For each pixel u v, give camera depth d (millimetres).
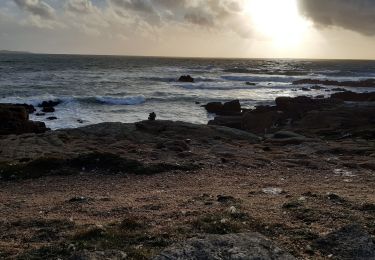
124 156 22047
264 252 7328
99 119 46562
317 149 24750
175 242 8594
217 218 10102
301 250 8164
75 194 15281
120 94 67562
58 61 190250
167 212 11523
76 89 71938
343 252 7895
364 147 24828
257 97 71375
